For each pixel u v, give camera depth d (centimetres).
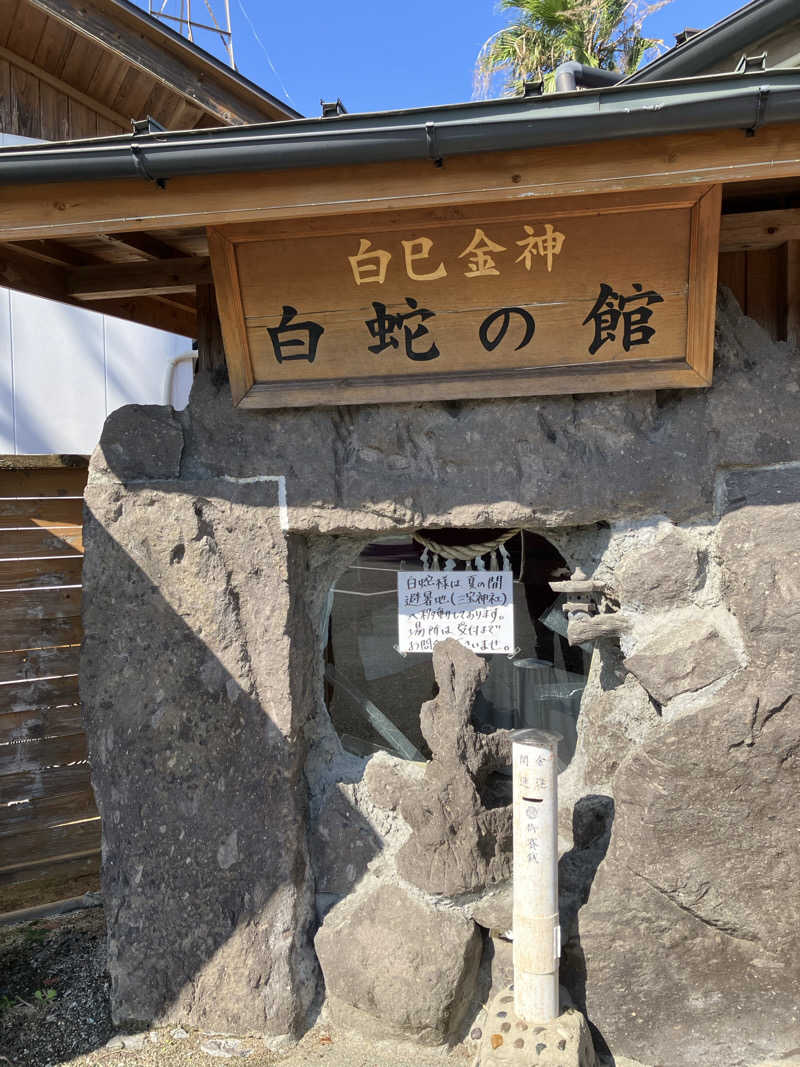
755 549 253
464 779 279
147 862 296
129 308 425
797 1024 259
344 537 304
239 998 291
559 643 329
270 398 270
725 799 254
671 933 263
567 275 239
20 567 357
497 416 269
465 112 197
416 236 235
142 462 291
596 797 286
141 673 293
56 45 446
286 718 285
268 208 220
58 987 327
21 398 600
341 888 300
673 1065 265
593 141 200
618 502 265
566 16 1093
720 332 262
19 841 373
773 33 241
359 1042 287
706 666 255
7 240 237
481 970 295
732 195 271
